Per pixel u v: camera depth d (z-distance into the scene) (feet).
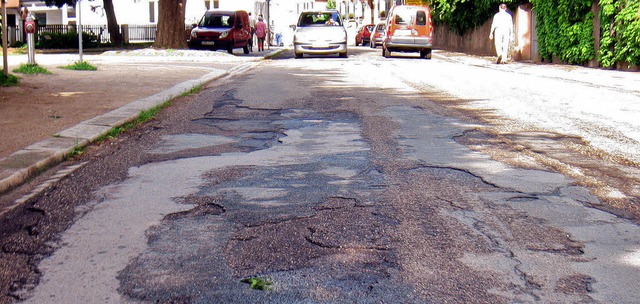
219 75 64.64
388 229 16.55
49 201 19.97
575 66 77.71
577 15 76.84
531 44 95.55
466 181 21.29
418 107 39.17
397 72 68.33
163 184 21.67
